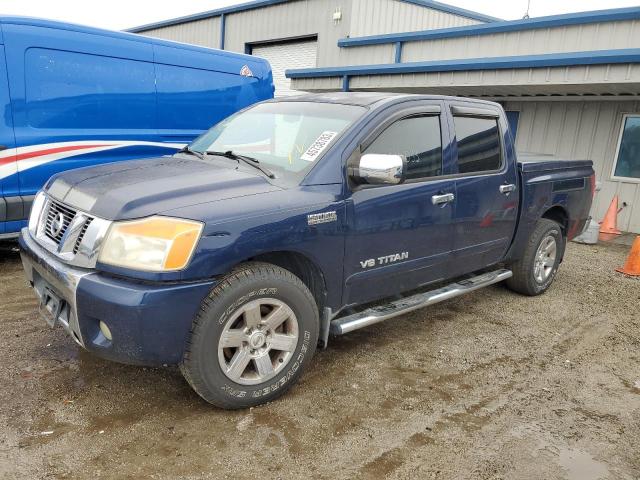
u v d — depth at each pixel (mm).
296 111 4051
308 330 3301
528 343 4473
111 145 6262
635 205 9781
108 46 6133
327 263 3379
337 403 3326
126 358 2816
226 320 2928
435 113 4164
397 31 15672
